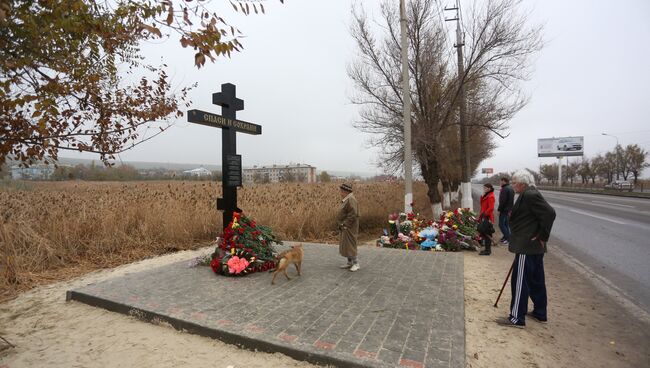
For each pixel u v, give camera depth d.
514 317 3.96
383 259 6.97
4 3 2.53
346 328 3.60
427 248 8.38
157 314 4.05
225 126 6.54
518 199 4.18
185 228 9.54
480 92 12.33
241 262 5.75
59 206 9.50
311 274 5.84
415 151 13.51
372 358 2.97
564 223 13.53
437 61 11.97
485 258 7.64
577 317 4.29
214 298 4.61
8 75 3.14
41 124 3.00
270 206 11.16
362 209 12.19
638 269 6.67
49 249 7.08
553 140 70.25
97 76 3.57
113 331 3.92
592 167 66.69
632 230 11.53
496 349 3.42
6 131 3.12
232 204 6.69
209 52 2.68
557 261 7.38
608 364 3.16
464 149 12.82
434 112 12.05
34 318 4.43
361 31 12.56
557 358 3.26
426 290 4.91
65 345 3.63
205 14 2.68
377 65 12.66
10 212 8.21
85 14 3.10
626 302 4.84
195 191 12.45
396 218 9.23
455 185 29.59
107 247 8.09
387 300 4.48
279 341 3.30
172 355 3.33
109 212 9.14
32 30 2.94
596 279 6.00
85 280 6.28
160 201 10.85
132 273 6.29
